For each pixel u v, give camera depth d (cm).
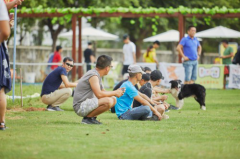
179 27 3847
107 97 1487
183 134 1305
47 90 2106
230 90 3747
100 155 988
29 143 1116
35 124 1492
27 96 2678
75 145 1098
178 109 2252
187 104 2538
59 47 4259
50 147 1070
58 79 2120
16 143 1115
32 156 973
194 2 5478
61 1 4900
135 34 6141
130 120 1664
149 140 1184
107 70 1523
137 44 6262
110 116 1850
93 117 1522
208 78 3938
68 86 2098
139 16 3859
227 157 980
